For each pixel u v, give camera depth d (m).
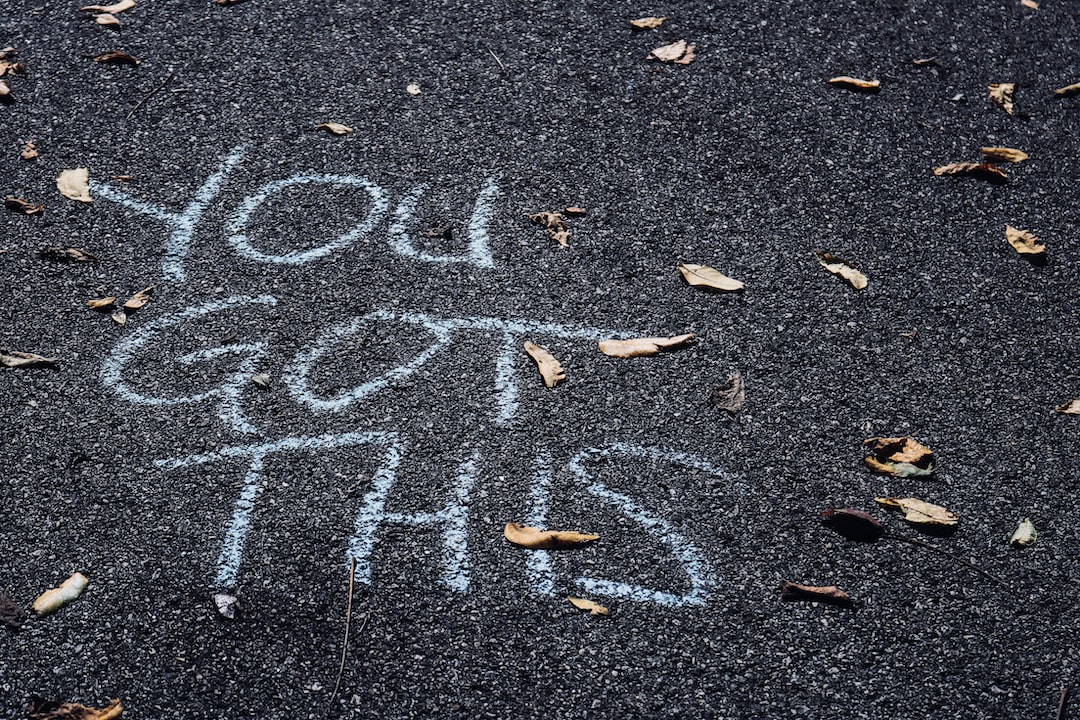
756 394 2.50
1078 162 2.78
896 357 2.55
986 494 2.43
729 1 2.98
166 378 2.49
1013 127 2.82
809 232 2.68
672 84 2.85
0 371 2.49
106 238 2.63
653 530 2.38
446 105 2.81
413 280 2.60
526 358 2.52
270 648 2.29
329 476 2.41
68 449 2.43
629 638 2.30
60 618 2.30
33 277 2.59
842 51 2.92
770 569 2.36
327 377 2.50
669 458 2.44
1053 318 2.60
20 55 2.86
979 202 2.72
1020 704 2.28
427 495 2.40
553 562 2.35
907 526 2.39
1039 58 2.93
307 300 2.58
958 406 2.50
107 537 2.36
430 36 2.91
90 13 2.93
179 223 2.65
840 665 2.29
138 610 2.31
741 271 2.62
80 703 2.25
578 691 2.27
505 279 2.60
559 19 2.94
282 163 2.73
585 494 2.40
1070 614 2.34
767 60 2.89
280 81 2.84
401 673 2.27
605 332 2.55
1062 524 2.41
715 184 2.72
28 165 2.71
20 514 2.37
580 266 2.62
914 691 2.28
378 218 2.67
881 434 2.47
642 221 2.68
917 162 2.77
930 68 2.90
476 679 2.27
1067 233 2.70
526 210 2.68
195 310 2.56
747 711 2.26
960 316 2.59
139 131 2.76
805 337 2.56
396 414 2.47
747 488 2.42
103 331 2.54
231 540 2.36
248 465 2.42
